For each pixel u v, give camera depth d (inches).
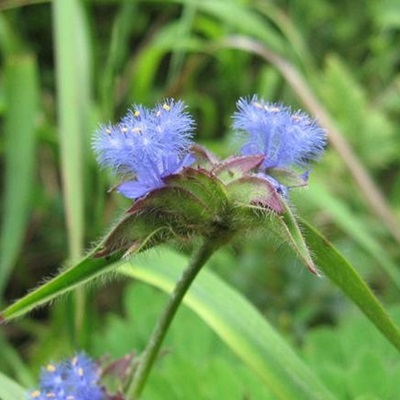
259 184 4.2
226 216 4.2
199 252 4.5
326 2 14.8
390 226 9.9
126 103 11.8
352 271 5.0
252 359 5.8
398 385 6.7
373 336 7.4
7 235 9.6
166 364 6.9
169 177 4.2
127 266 6.4
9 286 11.8
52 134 10.8
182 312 7.7
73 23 9.3
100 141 4.2
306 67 12.5
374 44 14.0
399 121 13.2
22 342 11.0
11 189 9.7
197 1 11.6
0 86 10.9
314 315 10.2
